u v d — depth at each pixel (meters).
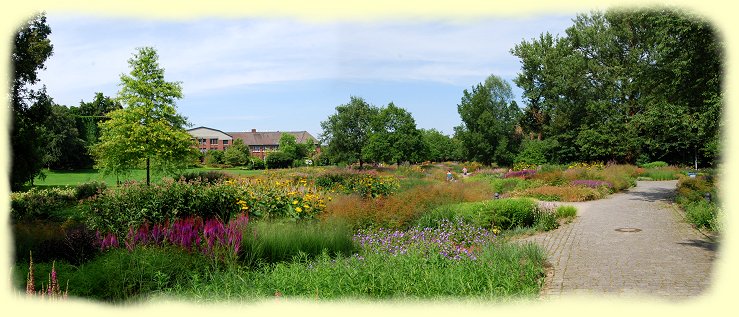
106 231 9.64
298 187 14.52
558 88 49.62
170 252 7.48
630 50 44.34
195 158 28.52
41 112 19.02
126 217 9.97
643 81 24.81
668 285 7.02
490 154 57.56
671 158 45.09
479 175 38.09
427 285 6.05
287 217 12.04
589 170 30.84
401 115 48.84
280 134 117.56
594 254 9.55
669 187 27.69
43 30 18.89
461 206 14.19
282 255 8.94
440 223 12.88
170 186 11.30
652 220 14.41
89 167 58.06
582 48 49.59
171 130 26.53
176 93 26.86
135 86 25.94
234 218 11.09
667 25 21.14
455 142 73.75
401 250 8.84
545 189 22.47
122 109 26.19
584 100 48.69
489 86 62.03
